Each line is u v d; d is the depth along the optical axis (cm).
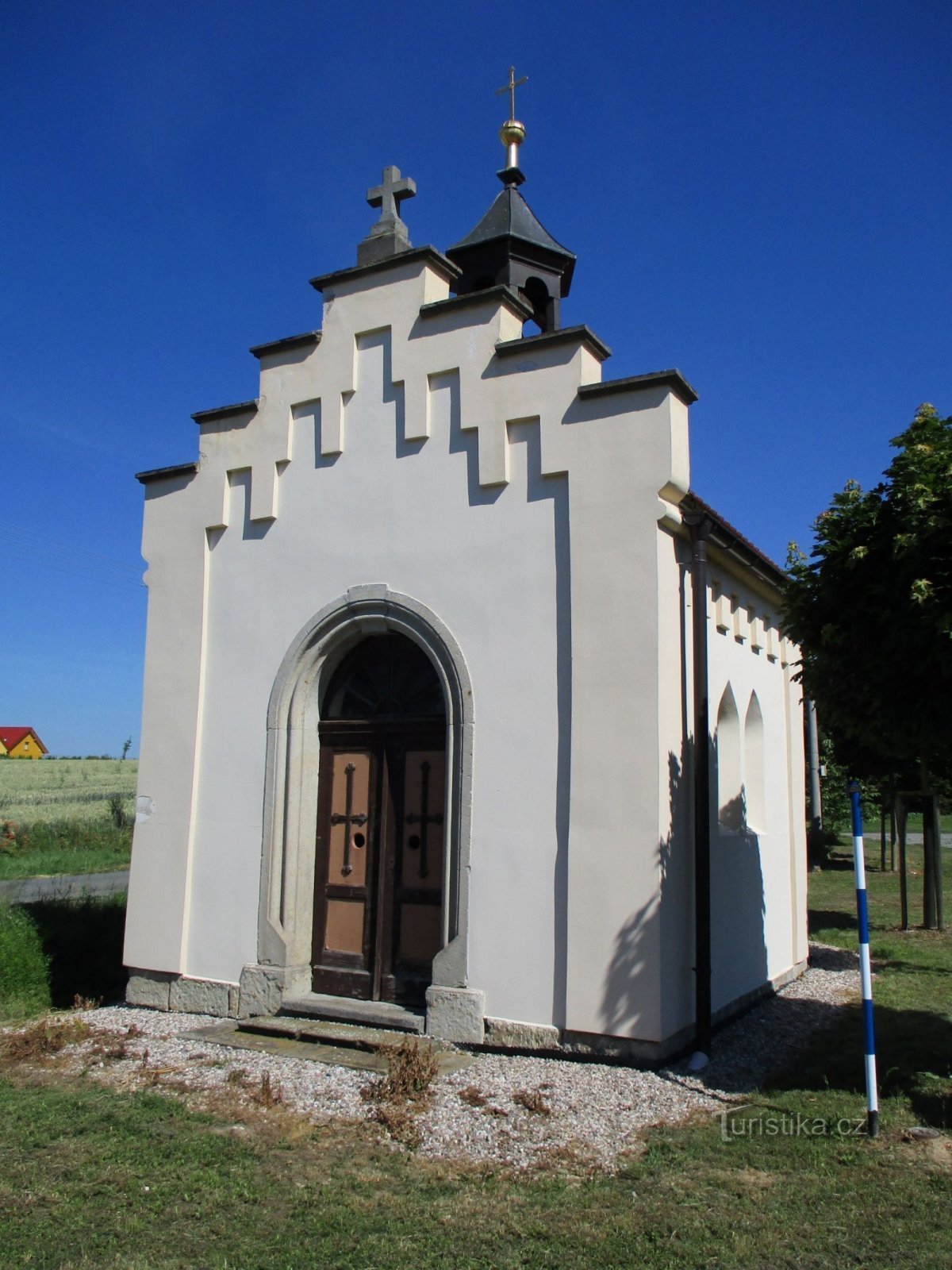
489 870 769
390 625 855
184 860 926
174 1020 874
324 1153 562
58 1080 704
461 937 769
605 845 723
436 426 851
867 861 2744
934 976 1115
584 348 789
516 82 1102
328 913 884
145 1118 617
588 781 736
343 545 889
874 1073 585
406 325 875
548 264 1052
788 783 1128
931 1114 614
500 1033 741
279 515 933
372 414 891
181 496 991
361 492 887
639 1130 589
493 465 809
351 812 889
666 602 752
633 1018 698
